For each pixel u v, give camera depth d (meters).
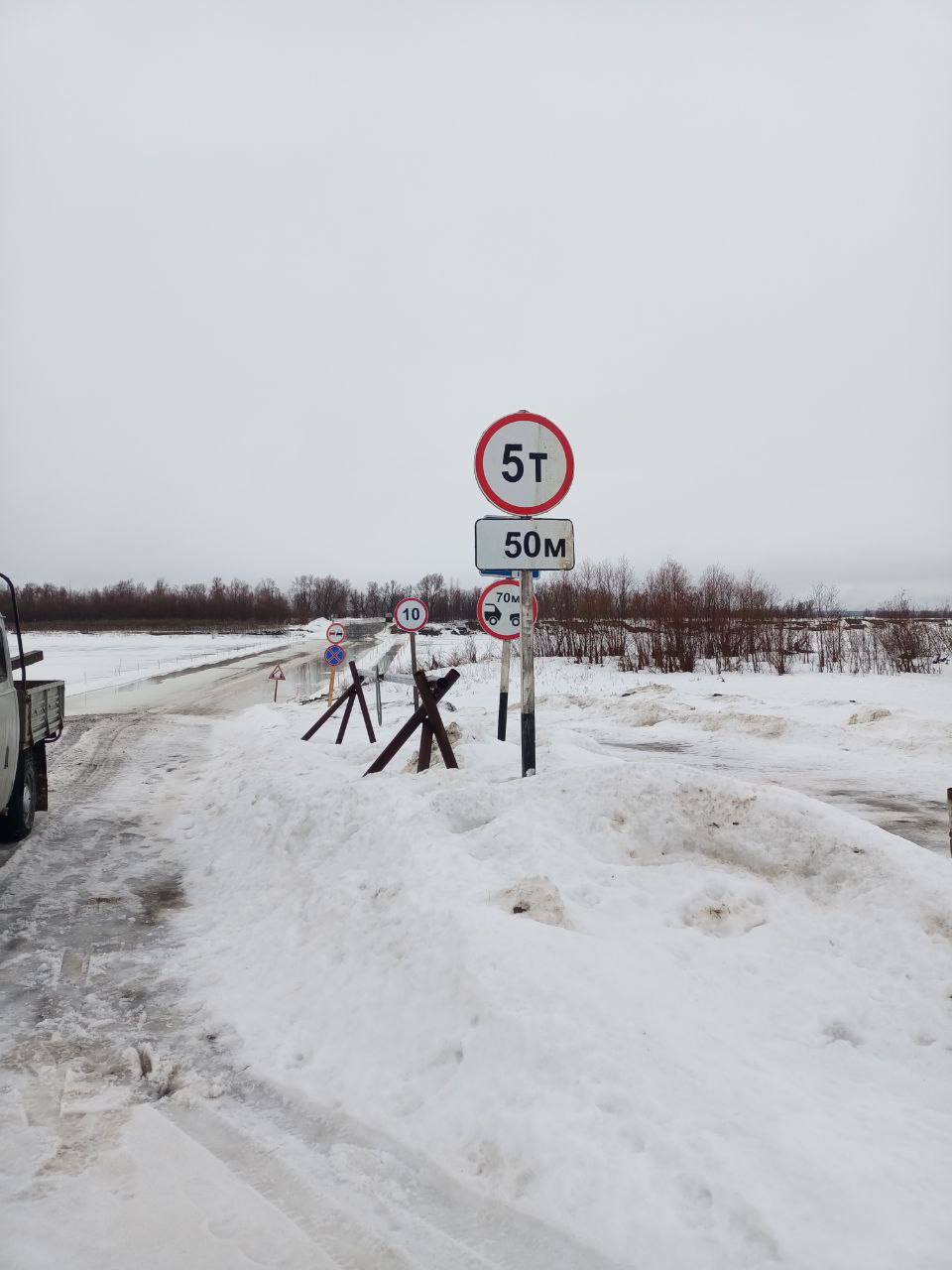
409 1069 3.31
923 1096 2.86
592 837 4.90
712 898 4.27
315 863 5.85
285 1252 2.46
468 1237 2.46
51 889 6.28
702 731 14.66
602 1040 3.04
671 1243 2.27
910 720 13.53
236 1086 3.42
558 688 23.88
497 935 3.82
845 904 4.03
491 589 8.81
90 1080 3.50
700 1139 2.55
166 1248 2.48
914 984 3.45
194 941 5.14
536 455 6.01
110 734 15.63
